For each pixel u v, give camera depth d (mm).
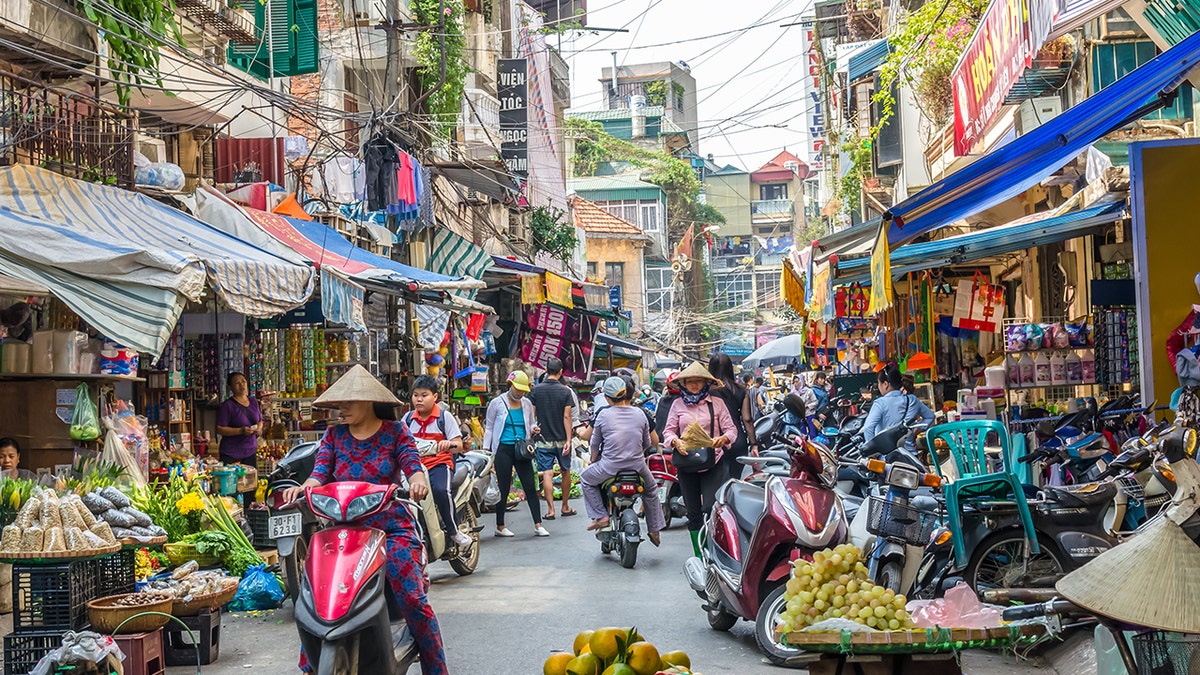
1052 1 7828
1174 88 8023
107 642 6336
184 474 11641
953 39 18047
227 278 10414
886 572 7141
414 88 25281
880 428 12227
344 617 5316
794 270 18031
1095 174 11867
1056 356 11820
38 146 11609
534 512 13969
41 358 10414
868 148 31078
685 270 66188
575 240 37312
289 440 15617
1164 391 9500
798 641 4246
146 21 12531
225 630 8641
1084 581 3785
